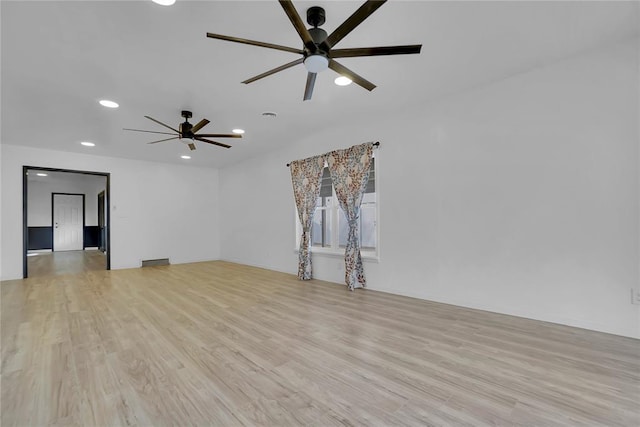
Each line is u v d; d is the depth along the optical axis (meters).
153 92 3.29
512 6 2.07
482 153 3.34
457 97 3.52
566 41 2.52
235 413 1.65
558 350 2.36
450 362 2.20
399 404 1.72
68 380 1.97
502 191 3.21
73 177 10.26
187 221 7.55
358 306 3.60
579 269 2.78
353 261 4.41
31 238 9.98
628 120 2.54
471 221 3.44
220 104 3.66
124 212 6.67
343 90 3.37
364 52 2.00
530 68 2.97
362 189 4.35
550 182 2.92
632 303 2.54
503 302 3.22
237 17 2.12
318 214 5.51
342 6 2.05
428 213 3.79
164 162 7.18
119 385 1.92
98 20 2.12
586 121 2.73
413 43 2.50
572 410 1.64
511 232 3.16
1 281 5.23
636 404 1.68
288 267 5.86
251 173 6.82
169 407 1.70
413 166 3.92
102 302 3.84
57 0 1.91
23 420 1.58
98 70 2.80
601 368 2.08
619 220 2.59
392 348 2.45
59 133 4.73
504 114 3.19
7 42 2.35
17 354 2.35
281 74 2.95
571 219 2.81
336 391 1.85
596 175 2.69
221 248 8.01
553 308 2.92
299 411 1.67
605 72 2.63
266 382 1.96
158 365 2.18
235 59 2.66
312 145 5.21
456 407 1.68
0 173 5.34
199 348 2.46
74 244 10.67
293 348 2.46
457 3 2.03
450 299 3.61
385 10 2.09
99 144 5.43
